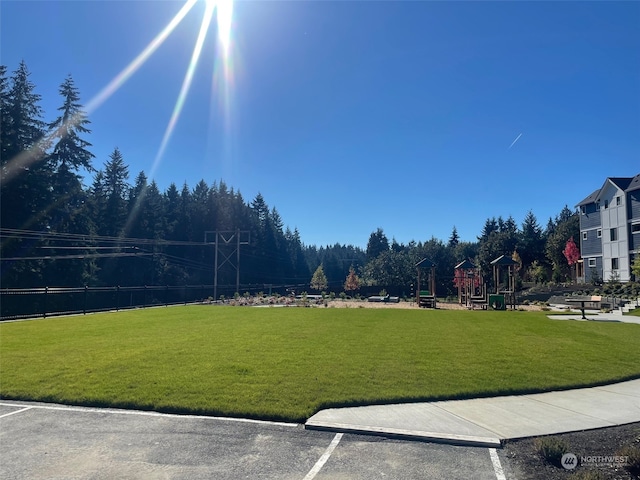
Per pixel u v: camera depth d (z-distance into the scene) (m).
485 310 25.30
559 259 57.44
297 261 98.19
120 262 50.97
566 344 11.43
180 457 4.69
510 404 6.52
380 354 9.94
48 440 5.22
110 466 4.47
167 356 9.76
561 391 7.29
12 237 33.81
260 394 6.82
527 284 49.56
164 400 6.58
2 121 34.84
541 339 12.34
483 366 8.74
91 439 5.24
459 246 71.75
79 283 40.31
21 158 35.41
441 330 14.45
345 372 8.19
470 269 35.09
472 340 12.09
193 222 66.19
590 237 43.78
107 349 10.77
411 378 7.79
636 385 7.70
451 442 5.04
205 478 4.18
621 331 14.32
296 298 41.78
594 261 43.00
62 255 38.97
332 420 5.75
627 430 5.40
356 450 4.86
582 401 6.68
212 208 67.81
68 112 43.56
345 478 4.15
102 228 50.41
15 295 33.91
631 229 38.09
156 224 58.34
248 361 9.18
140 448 4.95
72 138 42.94
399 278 61.78
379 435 5.31
